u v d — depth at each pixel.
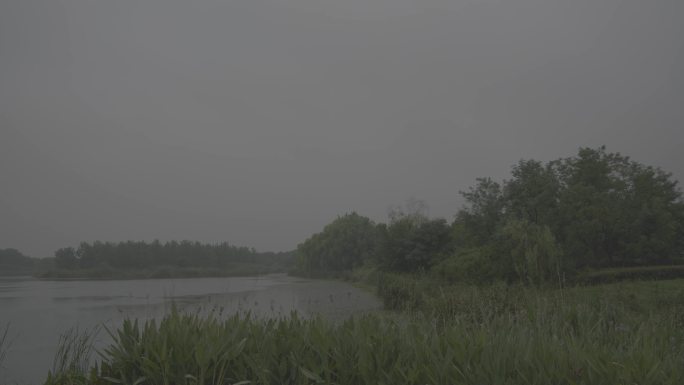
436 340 4.30
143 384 4.62
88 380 4.86
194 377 4.23
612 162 32.59
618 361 3.82
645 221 29.02
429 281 26.53
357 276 56.22
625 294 13.98
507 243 24.14
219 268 92.25
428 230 36.66
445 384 3.76
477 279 23.73
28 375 11.95
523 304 9.15
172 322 5.05
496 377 3.59
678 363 3.85
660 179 33.34
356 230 75.06
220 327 5.12
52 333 17.83
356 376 4.20
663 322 6.83
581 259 28.36
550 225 29.27
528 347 4.05
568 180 32.41
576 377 3.66
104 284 59.03
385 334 4.65
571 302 7.97
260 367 4.26
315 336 4.55
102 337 13.15
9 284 62.03
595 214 27.70
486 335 4.59
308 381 4.22
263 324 5.34
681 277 23.72
